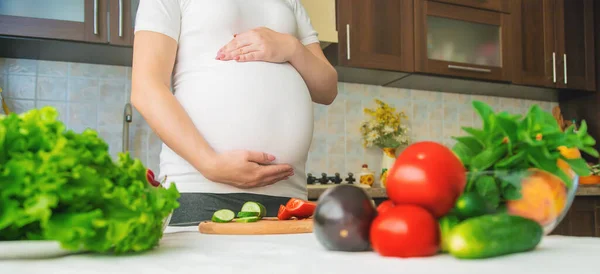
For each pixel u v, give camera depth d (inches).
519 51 104.7
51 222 16.2
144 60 40.6
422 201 17.0
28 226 17.6
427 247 16.7
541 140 17.3
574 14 112.8
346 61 89.6
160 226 19.5
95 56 82.6
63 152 16.3
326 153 100.7
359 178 99.7
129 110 82.0
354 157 102.8
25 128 16.6
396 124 103.1
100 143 17.8
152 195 18.5
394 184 17.6
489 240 16.2
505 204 17.3
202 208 39.7
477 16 100.5
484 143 17.5
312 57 46.6
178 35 43.4
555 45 109.0
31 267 16.1
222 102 41.4
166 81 41.5
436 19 97.5
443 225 16.9
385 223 17.1
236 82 41.8
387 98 107.0
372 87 105.9
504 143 17.4
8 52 79.6
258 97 42.1
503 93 116.0
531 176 17.5
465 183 17.1
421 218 16.7
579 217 100.0
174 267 16.1
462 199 16.9
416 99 109.8
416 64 94.4
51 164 16.1
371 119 104.3
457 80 101.2
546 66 108.0
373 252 18.4
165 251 19.8
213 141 41.2
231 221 31.0
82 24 74.3
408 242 16.6
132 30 76.8
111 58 83.9
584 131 17.9
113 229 16.9
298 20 51.2
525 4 106.1
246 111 41.5
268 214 40.9
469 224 16.4
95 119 86.0
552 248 18.9
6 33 70.8
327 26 87.8
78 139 17.3
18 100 82.4
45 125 16.9
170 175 42.0
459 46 99.4
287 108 43.3
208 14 43.4
